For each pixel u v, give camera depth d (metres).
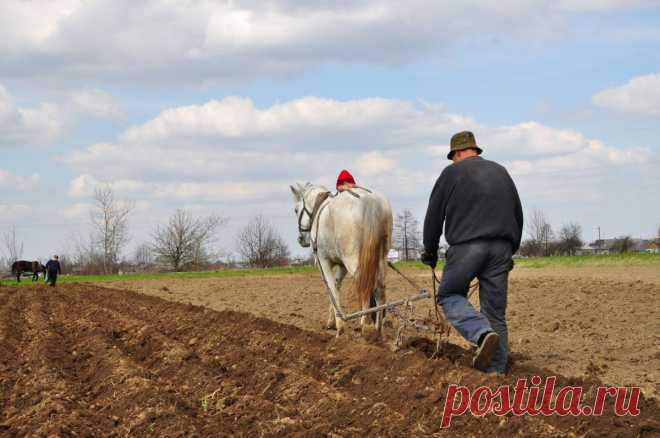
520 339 10.91
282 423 6.55
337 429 6.37
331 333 11.93
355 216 10.16
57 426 6.54
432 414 6.50
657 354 9.24
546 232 70.50
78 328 14.79
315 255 11.33
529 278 25.34
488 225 7.46
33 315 18.19
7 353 11.80
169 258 72.69
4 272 80.69
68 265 79.44
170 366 9.73
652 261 31.59
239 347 10.56
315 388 7.74
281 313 16.31
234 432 6.52
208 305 19.83
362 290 9.99
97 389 8.59
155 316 16.61
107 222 69.25
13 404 8.10
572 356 9.42
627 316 13.30
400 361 8.16
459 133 7.98
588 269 30.08
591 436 5.57
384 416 6.52
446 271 7.67
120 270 76.06
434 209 7.78
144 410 7.17
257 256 71.88
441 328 8.30
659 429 5.61
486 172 7.56
